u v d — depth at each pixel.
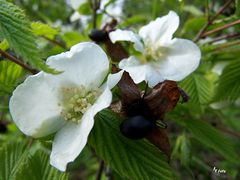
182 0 0.10
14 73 0.07
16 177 0.06
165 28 0.08
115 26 0.09
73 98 0.06
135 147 0.06
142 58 0.08
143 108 0.05
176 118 0.08
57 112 0.06
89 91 0.06
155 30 0.08
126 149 0.06
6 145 0.07
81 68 0.06
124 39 0.08
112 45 0.08
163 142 0.05
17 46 0.05
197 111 0.09
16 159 0.07
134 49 0.08
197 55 0.08
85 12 0.11
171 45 0.08
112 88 0.06
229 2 0.09
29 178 0.06
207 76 0.10
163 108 0.05
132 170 0.06
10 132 0.11
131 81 0.05
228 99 0.09
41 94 0.06
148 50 0.08
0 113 0.11
